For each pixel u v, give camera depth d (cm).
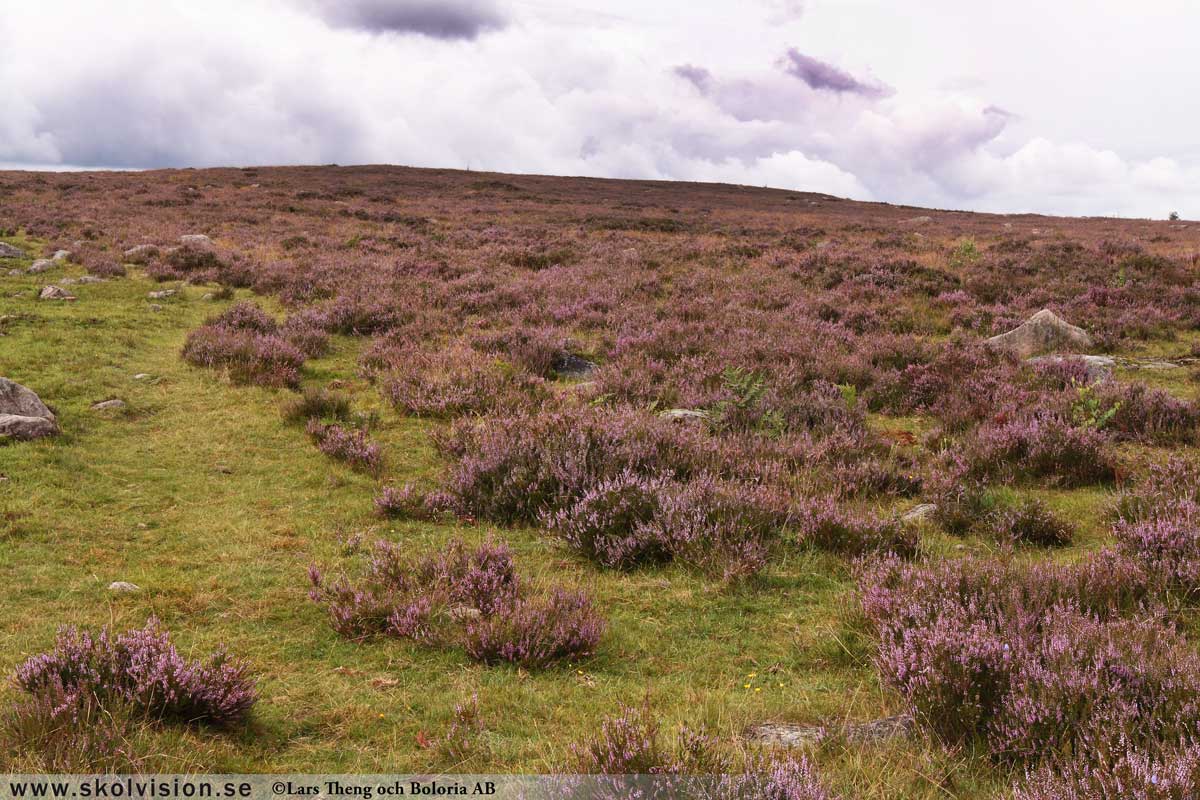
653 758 290
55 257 2156
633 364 1174
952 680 354
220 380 1097
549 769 313
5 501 646
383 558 543
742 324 1465
